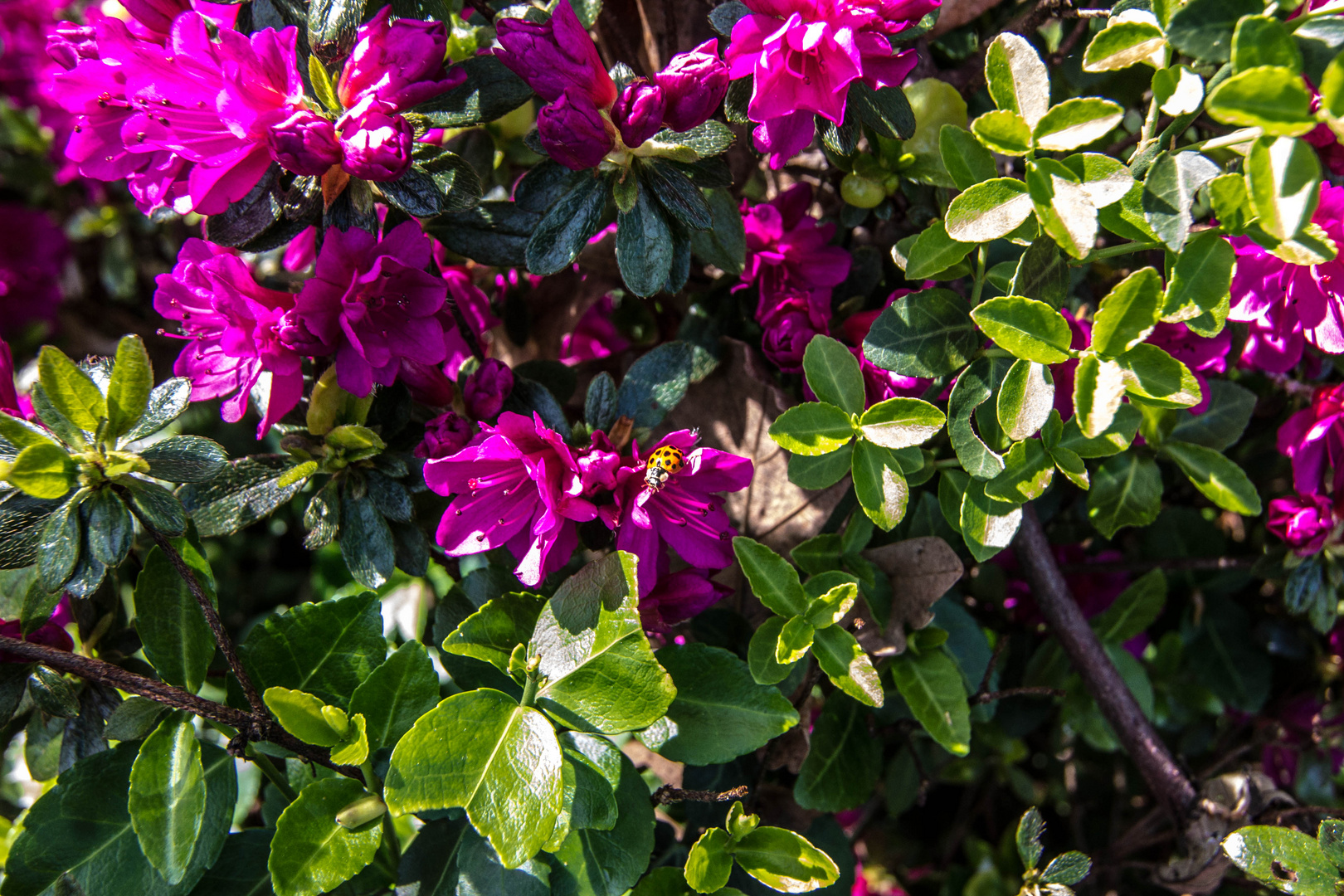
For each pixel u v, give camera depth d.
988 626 0.42
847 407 0.33
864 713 0.37
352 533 0.34
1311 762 0.43
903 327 0.33
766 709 0.33
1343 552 0.37
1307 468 0.36
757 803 0.37
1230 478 0.35
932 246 0.32
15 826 0.35
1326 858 0.32
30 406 0.34
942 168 0.35
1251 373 0.41
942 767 0.44
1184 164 0.30
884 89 0.33
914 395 0.34
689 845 0.37
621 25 0.39
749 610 0.37
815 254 0.36
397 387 0.34
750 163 0.39
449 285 0.37
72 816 0.32
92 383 0.31
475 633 0.33
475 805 0.31
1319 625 0.37
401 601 0.45
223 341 0.32
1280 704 0.44
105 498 0.32
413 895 0.33
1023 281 0.32
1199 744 0.43
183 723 0.32
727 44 0.36
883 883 0.51
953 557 0.35
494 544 0.32
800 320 0.35
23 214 0.62
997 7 0.40
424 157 0.33
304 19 0.33
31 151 0.62
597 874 0.33
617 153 0.32
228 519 0.33
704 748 0.33
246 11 0.34
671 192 0.33
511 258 0.35
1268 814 0.36
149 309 0.62
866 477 0.33
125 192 0.59
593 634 0.32
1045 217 0.30
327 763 0.33
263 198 0.32
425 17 0.33
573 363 0.40
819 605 0.33
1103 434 0.33
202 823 0.32
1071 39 0.38
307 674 0.34
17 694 0.33
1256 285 0.33
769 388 0.37
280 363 0.31
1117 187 0.30
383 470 0.34
